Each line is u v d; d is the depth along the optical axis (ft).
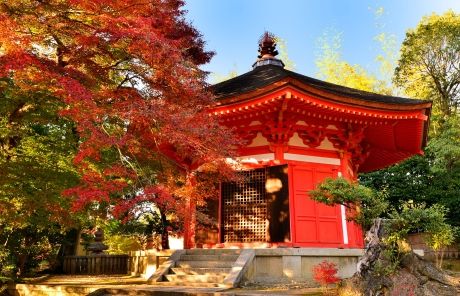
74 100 27.14
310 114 45.93
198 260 44.98
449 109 120.26
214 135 33.91
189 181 47.57
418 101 48.98
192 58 44.06
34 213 42.04
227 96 43.01
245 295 29.22
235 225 49.80
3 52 30.83
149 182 33.14
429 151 89.66
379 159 68.90
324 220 47.96
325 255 43.34
